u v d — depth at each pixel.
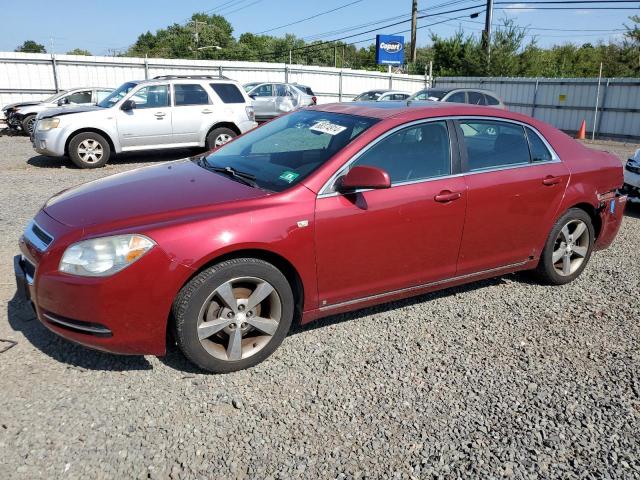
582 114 23.67
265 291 3.44
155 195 3.57
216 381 3.36
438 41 39.41
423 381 3.45
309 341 3.90
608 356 3.85
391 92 22.19
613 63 34.03
